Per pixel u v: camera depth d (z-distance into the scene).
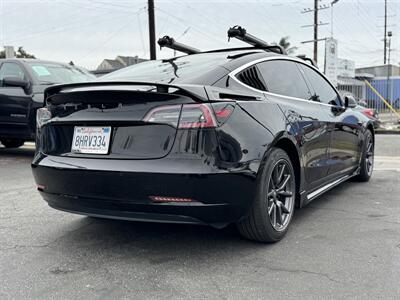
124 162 3.05
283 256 3.31
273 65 4.11
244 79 3.65
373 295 2.68
